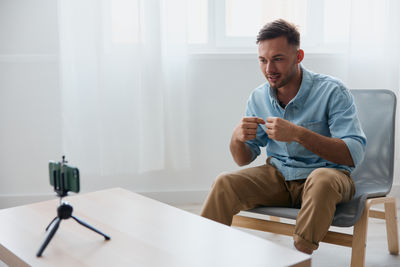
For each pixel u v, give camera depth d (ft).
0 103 8.61
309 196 4.91
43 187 8.89
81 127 8.54
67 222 4.42
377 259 6.24
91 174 8.83
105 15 8.26
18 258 3.69
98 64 8.37
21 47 8.52
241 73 8.91
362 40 8.60
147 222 4.39
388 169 6.01
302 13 9.01
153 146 8.59
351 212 5.10
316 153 5.28
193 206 8.87
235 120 9.03
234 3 8.93
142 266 3.45
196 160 9.05
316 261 6.18
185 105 8.69
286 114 5.83
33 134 8.75
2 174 8.78
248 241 3.90
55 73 8.64
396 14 8.56
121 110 8.52
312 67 8.95
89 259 3.60
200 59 8.79
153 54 8.39
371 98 6.41
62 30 8.27
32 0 8.43
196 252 3.67
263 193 5.65
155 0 8.27
